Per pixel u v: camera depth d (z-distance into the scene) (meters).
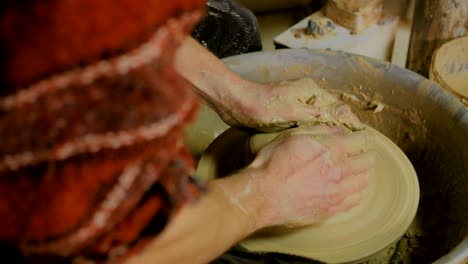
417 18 1.93
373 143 1.25
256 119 1.16
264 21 2.59
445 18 1.76
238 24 1.73
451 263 0.92
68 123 0.46
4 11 0.44
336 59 1.44
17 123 0.46
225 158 1.29
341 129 1.13
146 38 0.48
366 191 1.15
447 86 1.45
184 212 0.68
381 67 1.39
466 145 1.21
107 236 0.52
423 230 1.28
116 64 0.46
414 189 1.19
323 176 1.00
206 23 1.71
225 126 1.56
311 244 1.08
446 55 1.66
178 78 0.52
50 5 0.44
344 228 1.09
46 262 0.54
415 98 1.35
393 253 1.26
